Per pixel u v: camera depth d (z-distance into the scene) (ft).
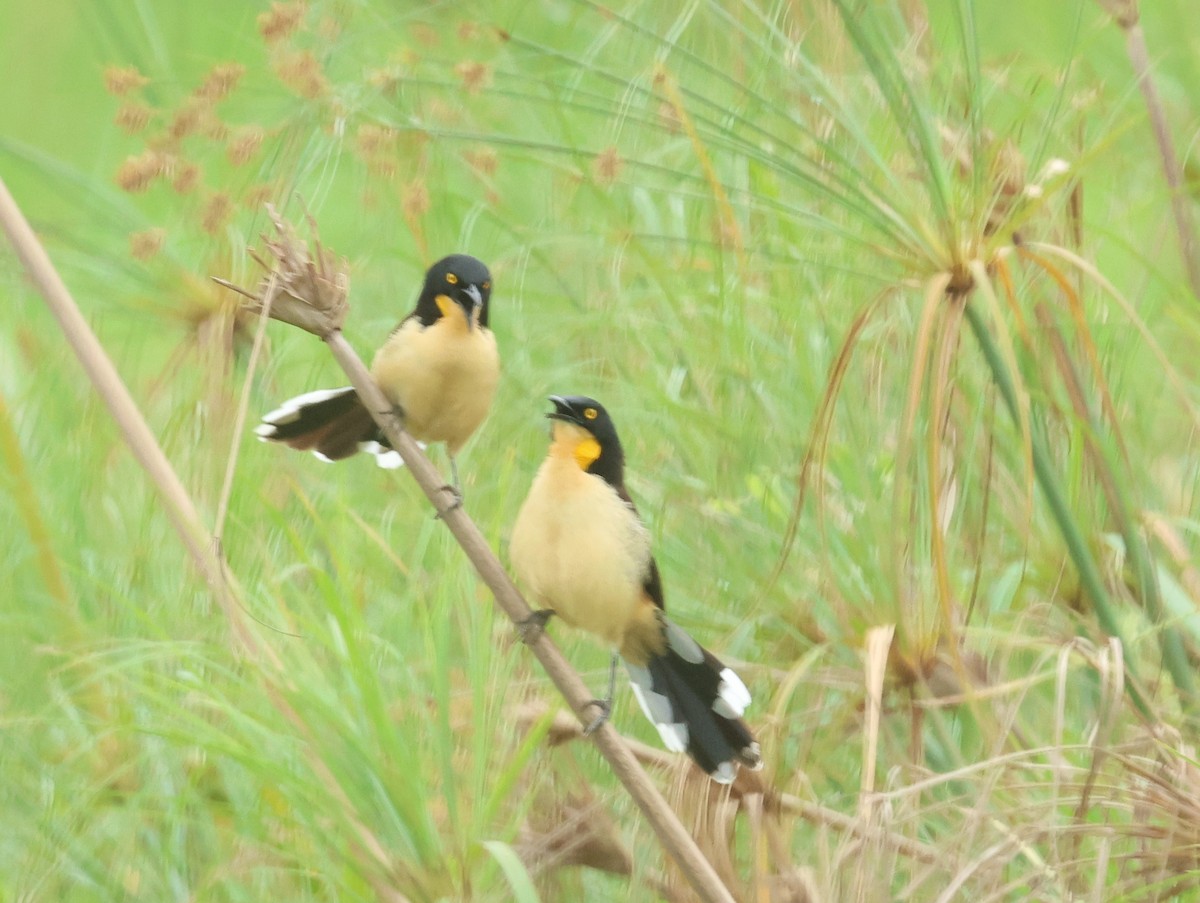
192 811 33.09
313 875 30.32
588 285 41.52
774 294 38.93
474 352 33.58
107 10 41.34
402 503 39.63
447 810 29.45
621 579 32.40
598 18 40.63
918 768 32.68
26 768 33.81
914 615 34.37
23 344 39.60
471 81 36.68
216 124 34.45
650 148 40.42
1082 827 30.53
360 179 41.32
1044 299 37.86
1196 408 39.34
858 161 35.65
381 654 33.24
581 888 34.55
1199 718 34.60
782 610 35.81
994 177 35.24
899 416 36.83
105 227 36.68
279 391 39.88
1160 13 46.32
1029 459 32.42
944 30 38.42
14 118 48.06
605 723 29.19
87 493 37.32
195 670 33.06
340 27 39.04
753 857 31.99
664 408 38.63
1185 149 44.32
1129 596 36.35
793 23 37.06
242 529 35.09
